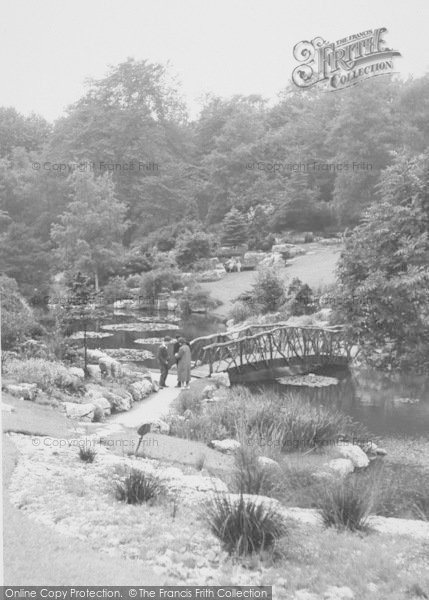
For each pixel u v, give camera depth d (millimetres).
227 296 37875
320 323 24531
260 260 44688
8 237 34688
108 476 8250
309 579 5648
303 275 36750
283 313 29016
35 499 7086
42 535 5855
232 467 9344
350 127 33938
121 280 39688
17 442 9453
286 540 6453
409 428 13055
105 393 14500
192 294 36812
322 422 12125
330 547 6457
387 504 8688
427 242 8055
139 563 5641
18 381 13445
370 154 33344
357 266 8828
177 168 51469
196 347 21234
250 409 12789
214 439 11703
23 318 18875
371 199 34000
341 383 18391
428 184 8375
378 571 5859
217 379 18406
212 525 6527
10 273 32906
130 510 7059
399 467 10570
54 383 14109
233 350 20250
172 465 9266
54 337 18906
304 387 18031
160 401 15719
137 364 21000
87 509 6953
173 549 6074
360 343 9289
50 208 41938
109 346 24656
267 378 19578
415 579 5633
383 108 32938
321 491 8344
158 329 29844
